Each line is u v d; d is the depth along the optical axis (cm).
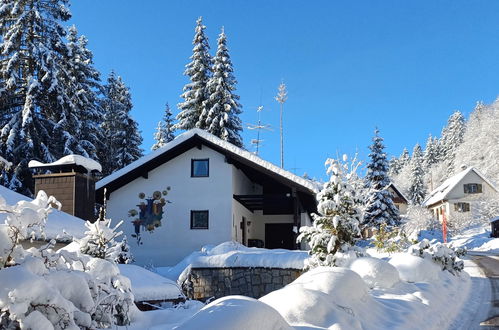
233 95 3488
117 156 3703
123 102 3953
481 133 6981
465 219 5275
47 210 546
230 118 3391
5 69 2347
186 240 2047
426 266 1168
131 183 2131
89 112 3059
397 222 4038
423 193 7769
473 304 1009
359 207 1174
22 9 2481
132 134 3856
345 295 690
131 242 2078
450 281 1241
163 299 906
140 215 2097
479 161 6850
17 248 496
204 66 3588
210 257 1584
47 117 2598
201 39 3628
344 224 1141
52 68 2448
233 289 1527
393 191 6144
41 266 499
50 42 2545
